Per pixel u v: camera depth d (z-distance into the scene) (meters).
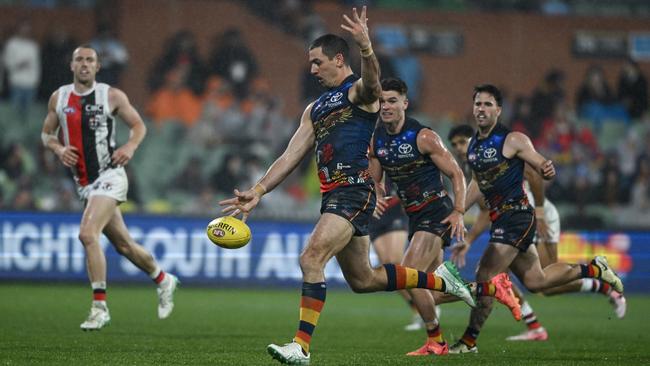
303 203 67.69
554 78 75.38
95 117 32.00
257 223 57.69
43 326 33.97
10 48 68.81
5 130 67.75
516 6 82.50
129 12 73.31
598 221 68.94
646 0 84.00
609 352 28.70
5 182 63.50
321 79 22.56
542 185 30.02
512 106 75.31
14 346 27.02
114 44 71.50
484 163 28.36
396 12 78.88
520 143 27.94
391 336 34.00
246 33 75.38
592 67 77.50
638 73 77.50
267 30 75.69
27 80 69.00
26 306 42.69
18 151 64.19
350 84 22.27
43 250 55.31
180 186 67.31
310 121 22.75
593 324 41.28
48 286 54.53
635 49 81.12
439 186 28.17
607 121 75.69
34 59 69.12
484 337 34.84
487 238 57.41
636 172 72.38
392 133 28.03
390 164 28.08
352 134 22.06
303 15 77.38
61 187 64.19
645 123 75.50
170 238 56.16
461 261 31.41
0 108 68.50
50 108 32.44
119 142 69.19
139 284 56.88
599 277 29.56
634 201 71.56
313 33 77.00
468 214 60.47
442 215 28.09
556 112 73.25
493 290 25.64
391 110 27.59
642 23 81.06
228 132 69.88
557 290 35.56
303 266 21.75
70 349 26.42
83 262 55.69
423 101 78.62
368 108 22.17
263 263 57.59
